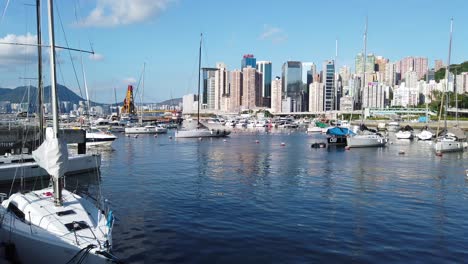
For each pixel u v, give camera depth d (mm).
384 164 44094
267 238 17828
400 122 145500
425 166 42625
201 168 39719
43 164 14430
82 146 41625
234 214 21797
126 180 32344
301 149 62750
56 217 14195
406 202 24984
